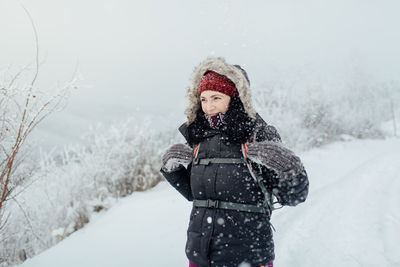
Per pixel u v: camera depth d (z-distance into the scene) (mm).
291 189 1439
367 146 12930
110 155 6457
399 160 8727
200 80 1696
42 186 5066
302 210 4465
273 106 9812
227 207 1502
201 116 1678
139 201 5281
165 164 1770
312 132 12000
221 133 1586
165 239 3273
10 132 2467
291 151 1431
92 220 5102
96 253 3080
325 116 12617
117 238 3486
